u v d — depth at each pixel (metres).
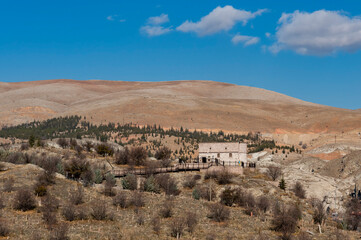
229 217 59.28
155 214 57.03
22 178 63.62
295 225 56.66
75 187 64.31
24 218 49.47
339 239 54.06
